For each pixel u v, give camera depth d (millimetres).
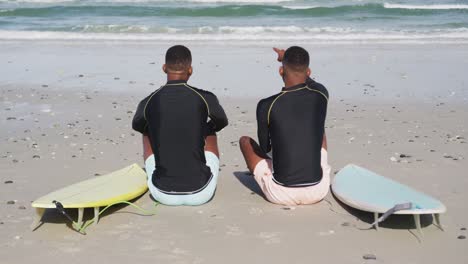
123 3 24969
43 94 10711
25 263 4344
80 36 17844
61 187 5961
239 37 17625
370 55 14672
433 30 19078
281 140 5238
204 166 5348
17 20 21219
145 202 5469
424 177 6215
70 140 7848
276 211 5262
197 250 4531
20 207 5387
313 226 4953
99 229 4898
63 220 5102
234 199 5566
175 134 5246
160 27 18953
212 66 13211
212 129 5574
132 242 4664
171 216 5148
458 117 9125
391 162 6785
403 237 4766
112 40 17188
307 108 5250
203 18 21953
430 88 11211
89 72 12641
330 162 6809
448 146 7484
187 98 5270
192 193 5273
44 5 24500
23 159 6969
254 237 4750
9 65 13375
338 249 4555
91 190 5309
